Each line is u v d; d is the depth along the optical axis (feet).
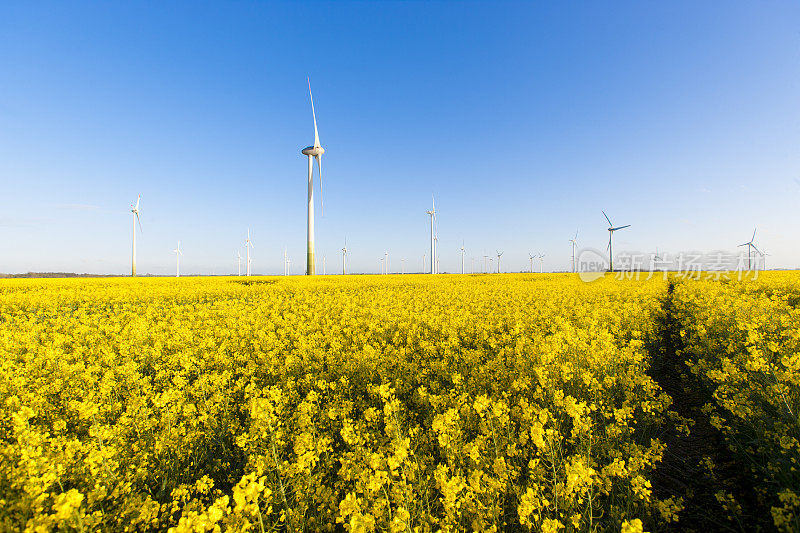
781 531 9.90
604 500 12.19
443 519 10.26
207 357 26.25
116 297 67.87
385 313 40.63
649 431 17.66
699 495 13.98
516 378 19.81
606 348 21.76
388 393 15.02
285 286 93.76
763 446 13.67
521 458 13.30
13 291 79.61
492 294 61.36
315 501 11.58
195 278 132.87
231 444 16.39
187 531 8.22
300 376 23.54
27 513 9.58
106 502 11.44
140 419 16.58
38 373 23.63
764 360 16.96
